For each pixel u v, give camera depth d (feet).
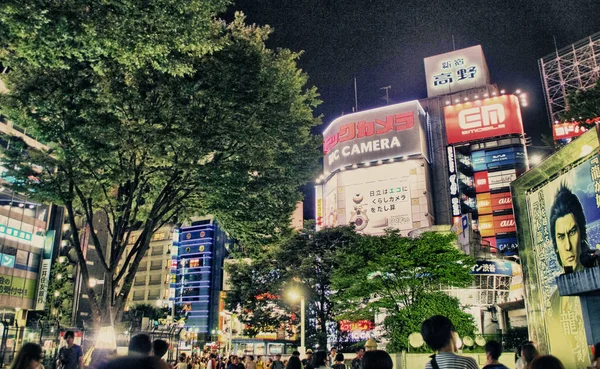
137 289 287.69
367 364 11.35
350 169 273.33
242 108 45.14
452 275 67.72
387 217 254.88
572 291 32.40
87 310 181.37
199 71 43.39
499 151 251.80
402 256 69.15
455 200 249.96
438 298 66.95
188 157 43.45
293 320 123.44
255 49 46.91
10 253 128.67
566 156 51.47
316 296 115.75
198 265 280.10
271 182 51.21
